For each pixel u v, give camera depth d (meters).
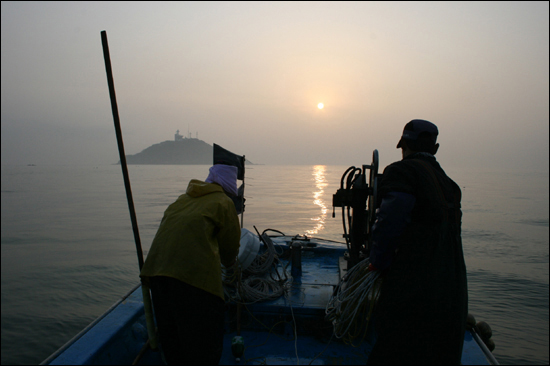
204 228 2.07
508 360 19.70
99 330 2.22
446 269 1.73
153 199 117.50
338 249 4.14
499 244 52.75
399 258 1.79
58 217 88.19
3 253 52.19
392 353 1.75
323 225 62.12
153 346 2.15
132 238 59.09
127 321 2.37
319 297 2.88
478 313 26.31
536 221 78.75
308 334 2.63
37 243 58.97
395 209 1.71
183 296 1.97
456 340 1.73
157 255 2.07
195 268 1.99
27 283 37.78
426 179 1.77
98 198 131.12
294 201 104.75
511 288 31.91
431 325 1.70
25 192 164.00
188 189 2.31
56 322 28.30
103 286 35.97
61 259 47.12
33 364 22.30
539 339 22.17
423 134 2.00
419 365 1.72
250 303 2.68
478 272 37.06
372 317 2.52
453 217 1.81
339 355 2.38
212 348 2.02
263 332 2.69
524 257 44.19
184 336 1.96
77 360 1.89
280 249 4.23
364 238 2.71
